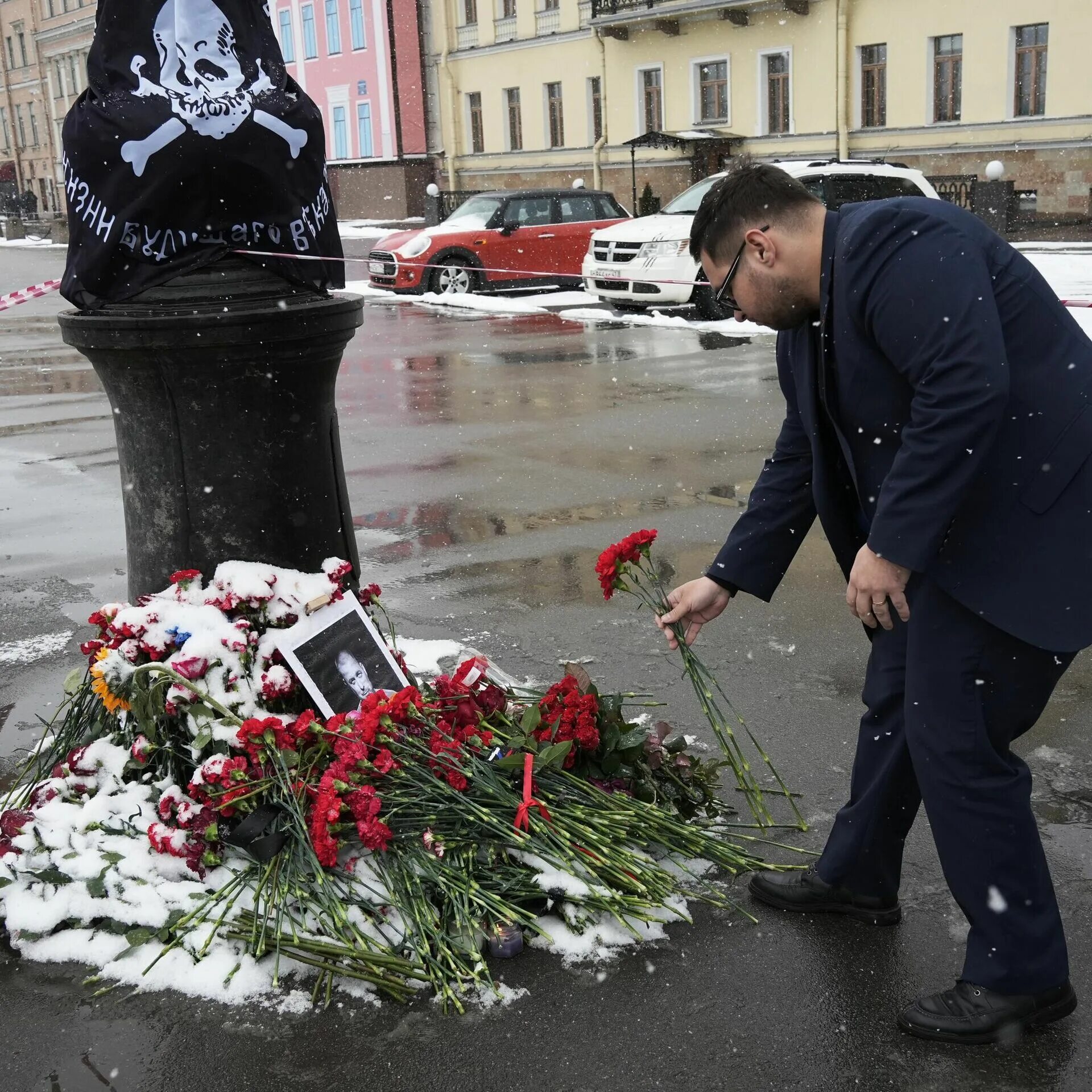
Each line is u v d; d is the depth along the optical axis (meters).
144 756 3.22
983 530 2.42
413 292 19.42
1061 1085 2.43
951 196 26.34
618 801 3.12
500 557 6.17
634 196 32.81
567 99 37.22
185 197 3.33
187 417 3.41
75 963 2.88
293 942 2.77
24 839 3.05
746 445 8.66
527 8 37.56
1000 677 2.48
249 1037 2.61
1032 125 26.28
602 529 6.63
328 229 3.58
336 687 3.40
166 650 3.27
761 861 3.19
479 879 2.93
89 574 6.13
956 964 2.81
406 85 42.47
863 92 29.45
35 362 14.67
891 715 2.81
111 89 3.33
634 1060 2.52
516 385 11.62
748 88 31.61
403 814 3.01
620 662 4.70
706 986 2.74
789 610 5.24
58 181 69.50
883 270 2.36
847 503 2.76
